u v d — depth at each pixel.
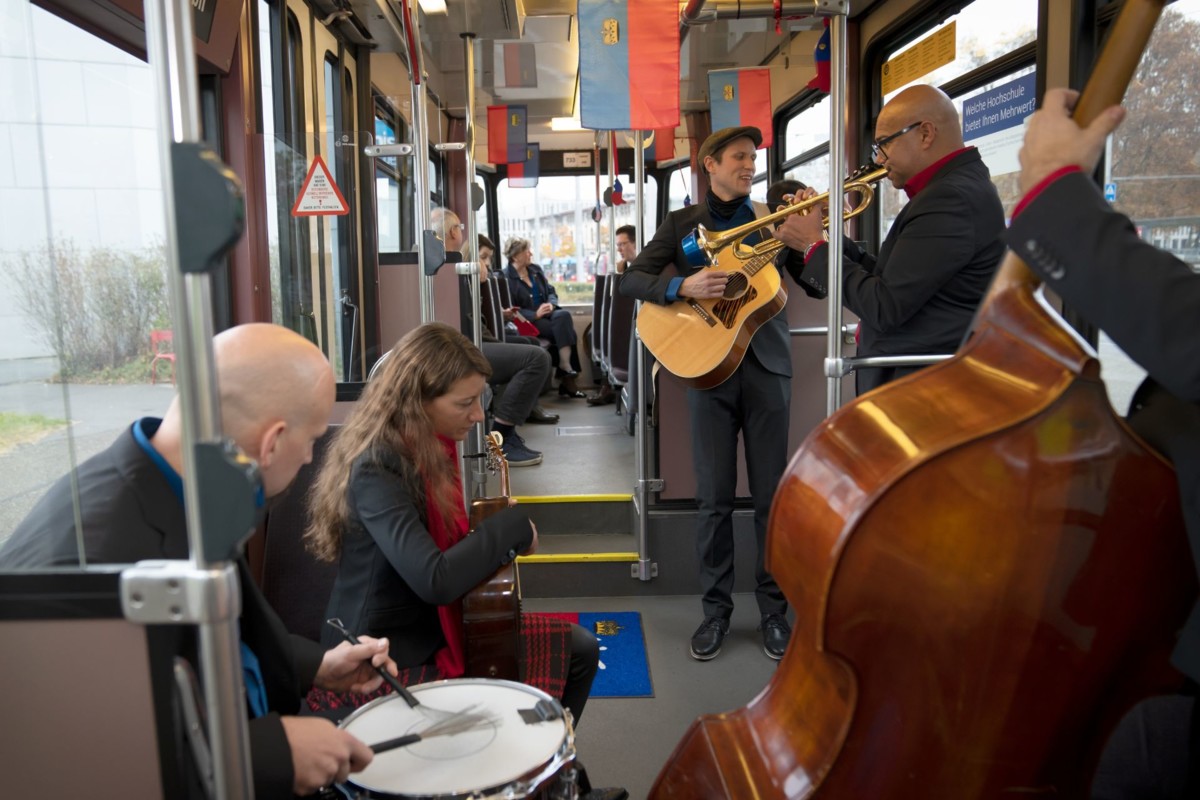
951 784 1.07
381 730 1.28
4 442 1.71
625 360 5.55
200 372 0.78
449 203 7.85
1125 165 2.79
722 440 3.04
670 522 3.65
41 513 1.09
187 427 0.79
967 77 3.92
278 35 3.78
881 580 1.02
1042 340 1.03
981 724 1.05
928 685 1.04
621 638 3.22
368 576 1.79
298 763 1.08
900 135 2.26
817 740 1.09
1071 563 1.01
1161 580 1.02
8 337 1.77
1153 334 0.87
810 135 6.35
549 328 8.26
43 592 0.83
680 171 9.09
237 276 2.97
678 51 2.99
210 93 2.90
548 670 1.80
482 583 1.72
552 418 6.61
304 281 3.12
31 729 0.86
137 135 2.30
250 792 0.85
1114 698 1.08
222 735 0.82
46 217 1.79
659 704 2.73
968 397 1.05
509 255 8.41
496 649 1.70
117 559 1.06
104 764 0.86
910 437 1.02
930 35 4.32
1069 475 1.00
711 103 5.20
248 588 1.24
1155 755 1.29
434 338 1.83
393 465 1.76
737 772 1.17
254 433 1.16
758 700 1.23
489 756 1.19
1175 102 2.56
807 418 3.70
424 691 1.40
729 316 2.91
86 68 2.16
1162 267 0.88
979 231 2.21
